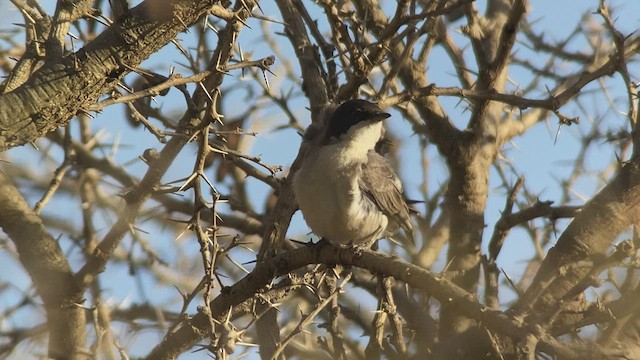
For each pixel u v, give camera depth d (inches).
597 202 438.9
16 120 313.4
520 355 289.0
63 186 581.6
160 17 319.6
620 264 352.2
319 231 465.7
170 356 374.6
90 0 331.3
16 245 406.6
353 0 556.1
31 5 400.5
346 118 466.0
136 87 520.7
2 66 534.6
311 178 452.1
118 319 513.7
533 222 578.9
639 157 444.5
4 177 407.5
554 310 301.0
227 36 331.9
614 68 460.1
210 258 332.2
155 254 573.6
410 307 463.5
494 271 478.0
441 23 599.2
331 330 405.1
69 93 317.7
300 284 356.2
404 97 459.8
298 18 538.0
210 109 323.3
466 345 421.4
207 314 305.1
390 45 488.4
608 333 361.4
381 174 469.1
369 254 343.3
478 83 528.1
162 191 420.8
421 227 621.0
